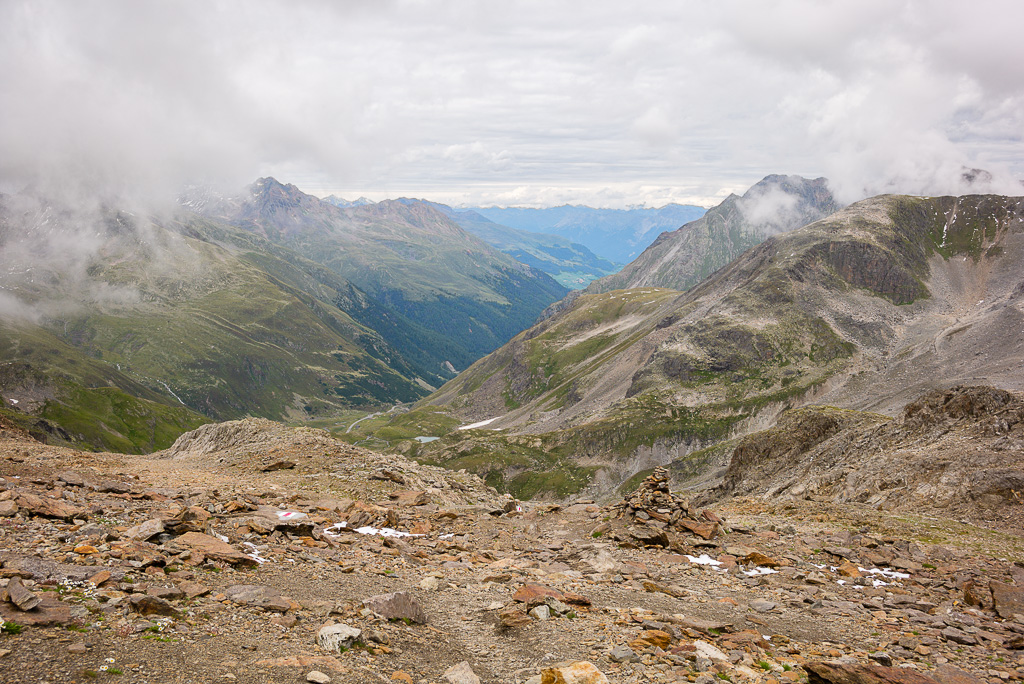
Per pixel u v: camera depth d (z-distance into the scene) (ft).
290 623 40.29
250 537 63.10
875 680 37.68
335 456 126.11
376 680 33.83
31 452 113.19
